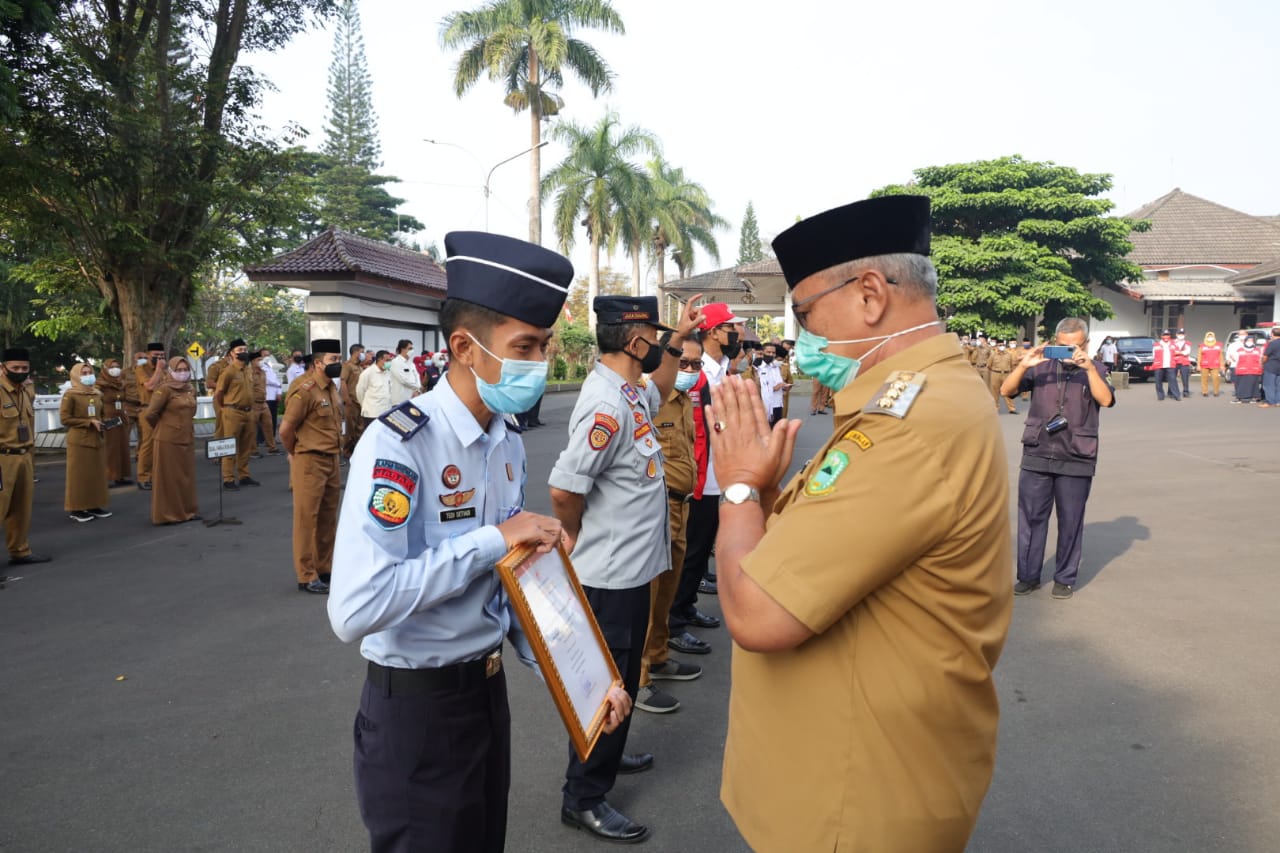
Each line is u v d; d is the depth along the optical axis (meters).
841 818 1.49
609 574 3.28
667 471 4.26
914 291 1.60
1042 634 5.05
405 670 1.90
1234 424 15.27
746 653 1.72
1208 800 3.23
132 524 8.81
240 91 14.13
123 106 12.41
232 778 3.51
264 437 15.32
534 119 27.80
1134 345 29.06
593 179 32.66
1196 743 3.68
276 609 5.85
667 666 4.58
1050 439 5.70
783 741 1.57
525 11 26.92
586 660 2.05
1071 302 27.67
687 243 39.81
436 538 1.92
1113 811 3.17
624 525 3.30
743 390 1.72
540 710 4.23
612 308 3.42
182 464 8.84
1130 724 3.87
